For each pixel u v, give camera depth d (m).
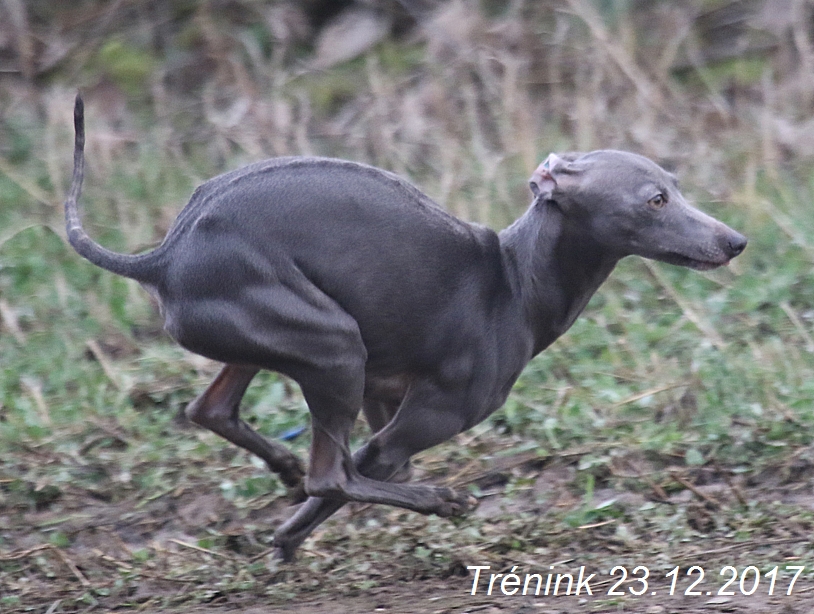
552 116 17.39
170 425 12.35
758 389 12.15
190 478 11.38
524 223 9.13
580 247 8.98
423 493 9.05
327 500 9.34
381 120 16.94
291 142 17.03
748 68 18.16
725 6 19.00
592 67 17.50
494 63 17.91
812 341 12.95
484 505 10.92
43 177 16.53
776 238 14.59
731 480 10.90
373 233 8.59
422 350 8.87
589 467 11.13
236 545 10.35
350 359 8.60
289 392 12.66
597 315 13.74
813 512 10.12
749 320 13.42
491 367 8.94
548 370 12.82
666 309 13.82
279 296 8.40
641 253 8.91
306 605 8.85
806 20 18.58
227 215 8.43
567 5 18.69
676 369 12.65
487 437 11.86
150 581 9.66
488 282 8.94
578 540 10.01
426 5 19.64
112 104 18.36
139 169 16.53
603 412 12.09
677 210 8.78
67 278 14.51
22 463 11.54
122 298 14.14
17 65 18.97
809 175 15.77
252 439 9.62
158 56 19.34
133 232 15.19
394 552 9.88
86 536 10.69
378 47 19.17
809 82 17.16
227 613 8.76
